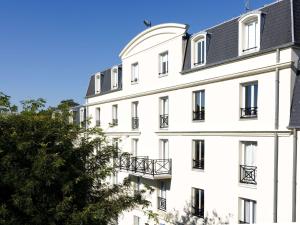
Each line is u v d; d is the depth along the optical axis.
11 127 9.54
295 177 14.46
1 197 9.31
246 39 16.95
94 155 10.99
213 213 18.55
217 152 18.39
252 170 16.55
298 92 14.59
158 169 21.78
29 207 8.95
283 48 14.88
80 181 10.14
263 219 15.83
